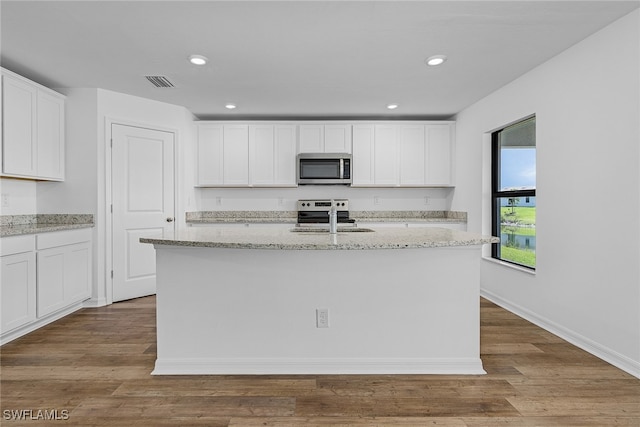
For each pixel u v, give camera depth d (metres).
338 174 4.71
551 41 2.59
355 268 2.20
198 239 2.04
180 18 2.29
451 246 2.13
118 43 2.64
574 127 2.64
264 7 2.16
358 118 4.94
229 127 4.71
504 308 3.55
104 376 2.17
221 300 2.21
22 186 3.42
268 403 1.89
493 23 2.35
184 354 2.22
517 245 3.57
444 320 2.22
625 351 2.24
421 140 4.80
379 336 2.22
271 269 2.20
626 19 2.21
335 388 2.04
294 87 3.62
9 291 2.62
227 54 2.83
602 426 1.69
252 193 5.09
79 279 3.40
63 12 2.21
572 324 2.66
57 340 2.72
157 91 3.74
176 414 1.79
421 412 1.81
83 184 3.61
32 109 3.11
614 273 2.30
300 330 2.22
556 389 2.02
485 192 4.00
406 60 2.95
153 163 4.08
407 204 5.18
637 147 2.14
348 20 2.32
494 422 1.72
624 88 2.23
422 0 2.09
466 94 3.86
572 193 2.66
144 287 4.03
